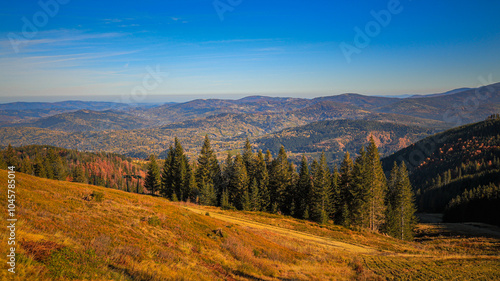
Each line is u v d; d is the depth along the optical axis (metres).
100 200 23.16
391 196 68.94
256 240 27.89
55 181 29.16
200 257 17.41
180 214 27.56
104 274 9.71
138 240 16.27
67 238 12.20
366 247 37.03
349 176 60.09
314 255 28.02
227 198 66.81
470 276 19.81
